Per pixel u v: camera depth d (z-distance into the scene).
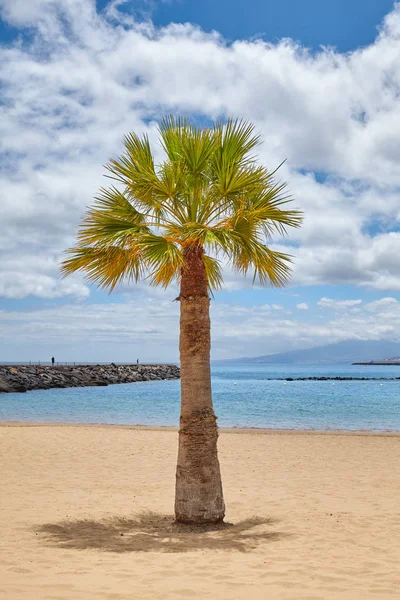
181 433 7.61
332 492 10.24
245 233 7.41
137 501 9.38
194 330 7.51
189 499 7.50
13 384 53.84
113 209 7.72
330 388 68.50
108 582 5.04
